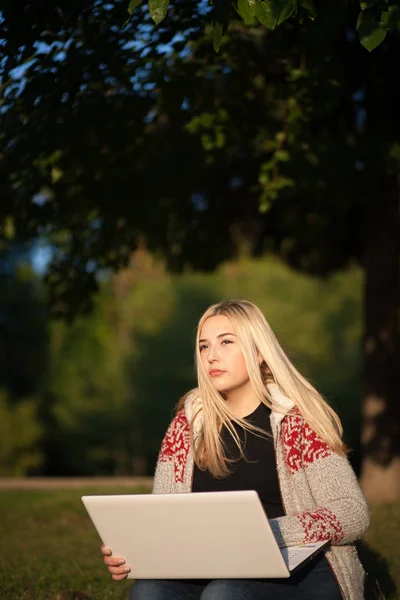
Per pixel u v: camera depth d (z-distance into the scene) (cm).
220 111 725
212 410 394
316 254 1183
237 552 331
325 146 730
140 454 3450
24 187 726
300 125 708
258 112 749
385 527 738
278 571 328
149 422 3481
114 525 350
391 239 992
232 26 658
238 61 680
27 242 914
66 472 3198
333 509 360
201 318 406
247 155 941
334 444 374
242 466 381
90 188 825
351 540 365
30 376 2692
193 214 1030
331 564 361
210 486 386
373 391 1004
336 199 861
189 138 836
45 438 2744
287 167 754
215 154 826
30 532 836
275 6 455
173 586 360
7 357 2627
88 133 696
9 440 2291
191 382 3528
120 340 3328
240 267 3597
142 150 794
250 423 390
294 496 373
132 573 359
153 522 340
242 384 397
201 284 3616
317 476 369
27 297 2630
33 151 671
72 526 859
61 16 565
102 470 3400
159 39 618
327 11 571
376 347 1002
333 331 3612
